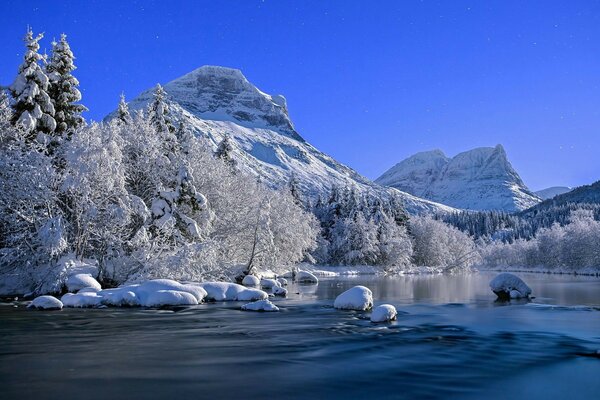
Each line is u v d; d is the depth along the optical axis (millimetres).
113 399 9562
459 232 125562
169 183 40125
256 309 23875
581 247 110500
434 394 10141
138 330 17984
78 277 28891
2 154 31375
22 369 11914
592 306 27984
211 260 34312
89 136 32000
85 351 14109
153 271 31438
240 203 48312
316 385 10672
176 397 9711
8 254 29453
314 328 18688
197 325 19250
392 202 112375
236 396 9797
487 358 13547
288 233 58781
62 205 33938
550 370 12219
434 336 17031
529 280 68688
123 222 31922
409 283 56500
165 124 52062
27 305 24750
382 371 11984
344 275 85625
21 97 34781
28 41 35969
